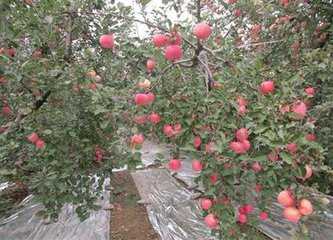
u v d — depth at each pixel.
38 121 2.65
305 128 1.82
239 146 1.79
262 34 3.83
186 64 2.06
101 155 2.96
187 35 2.04
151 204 5.00
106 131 2.50
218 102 1.88
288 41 3.73
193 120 1.99
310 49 3.45
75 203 2.88
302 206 1.71
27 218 4.45
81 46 3.29
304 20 3.79
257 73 1.99
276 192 1.94
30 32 2.39
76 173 2.84
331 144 3.41
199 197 2.09
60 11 2.82
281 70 2.12
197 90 2.05
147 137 2.24
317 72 3.00
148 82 2.03
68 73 2.54
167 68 1.95
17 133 2.60
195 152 1.92
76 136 2.74
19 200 4.88
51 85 2.56
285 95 1.86
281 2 3.67
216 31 3.04
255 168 1.91
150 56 2.08
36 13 2.35
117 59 2.64
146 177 6.12
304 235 1.92
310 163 1.88
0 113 2.62
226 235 2.00
